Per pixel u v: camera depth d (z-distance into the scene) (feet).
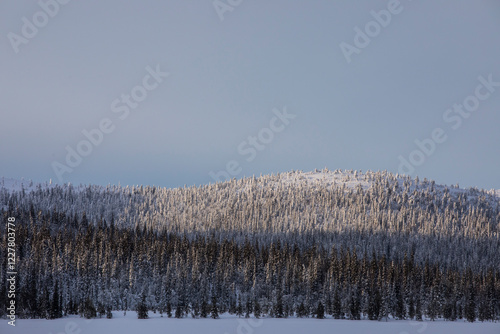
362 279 508.94
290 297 488.85
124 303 484.33
